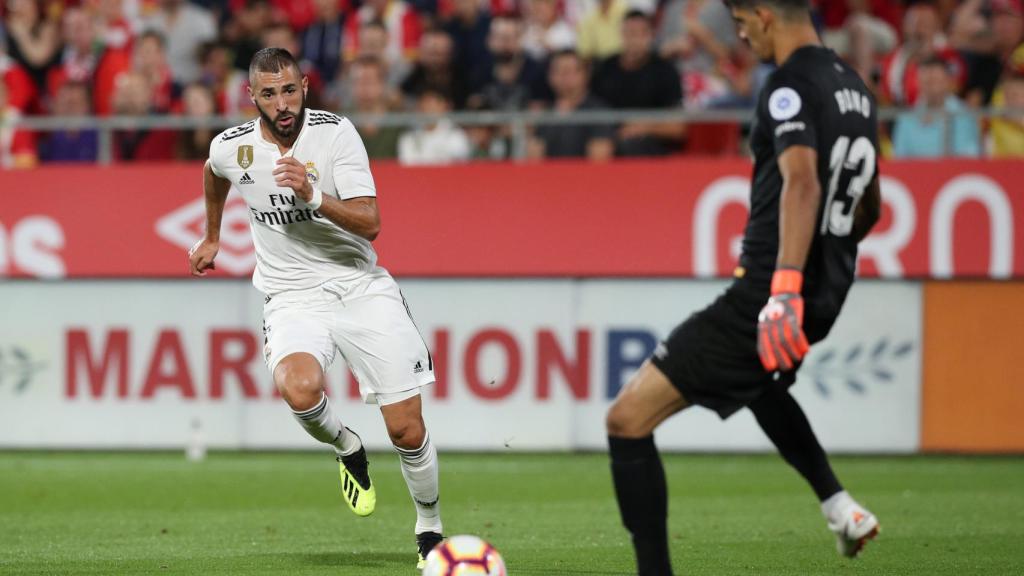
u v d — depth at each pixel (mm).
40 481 30844
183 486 30062
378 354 19016
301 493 28938
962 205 34594
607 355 35344
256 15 47781
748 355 14758
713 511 26094
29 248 36750
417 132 38594
